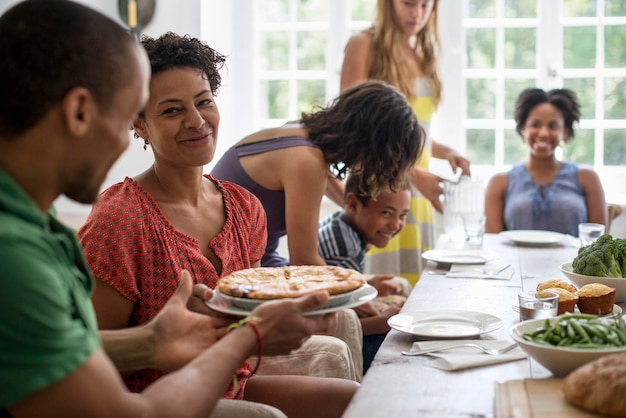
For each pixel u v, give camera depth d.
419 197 3.44
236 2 4.19
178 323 1.33
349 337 2.18
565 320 1.34
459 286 2.13
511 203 3.56
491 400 1.22
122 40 1.03
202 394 1.09
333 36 4.14
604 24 3.96
